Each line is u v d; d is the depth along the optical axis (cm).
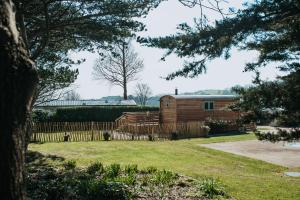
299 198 1108
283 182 1354
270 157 2020
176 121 3572
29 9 1260
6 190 326
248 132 3428
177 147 2375
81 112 4162
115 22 1323
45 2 1166
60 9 1306
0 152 326
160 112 3800
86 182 1048
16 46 331
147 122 3644
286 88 747
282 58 807
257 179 1404
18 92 333
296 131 740
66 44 1580
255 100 762
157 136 2920
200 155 2058
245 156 2042
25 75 336
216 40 759
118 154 2023
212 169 1645
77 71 1777
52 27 1289
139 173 1373
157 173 1273
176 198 1005
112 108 4325
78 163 1692
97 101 5528
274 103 743
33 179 1166
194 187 1141
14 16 344
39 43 1502
